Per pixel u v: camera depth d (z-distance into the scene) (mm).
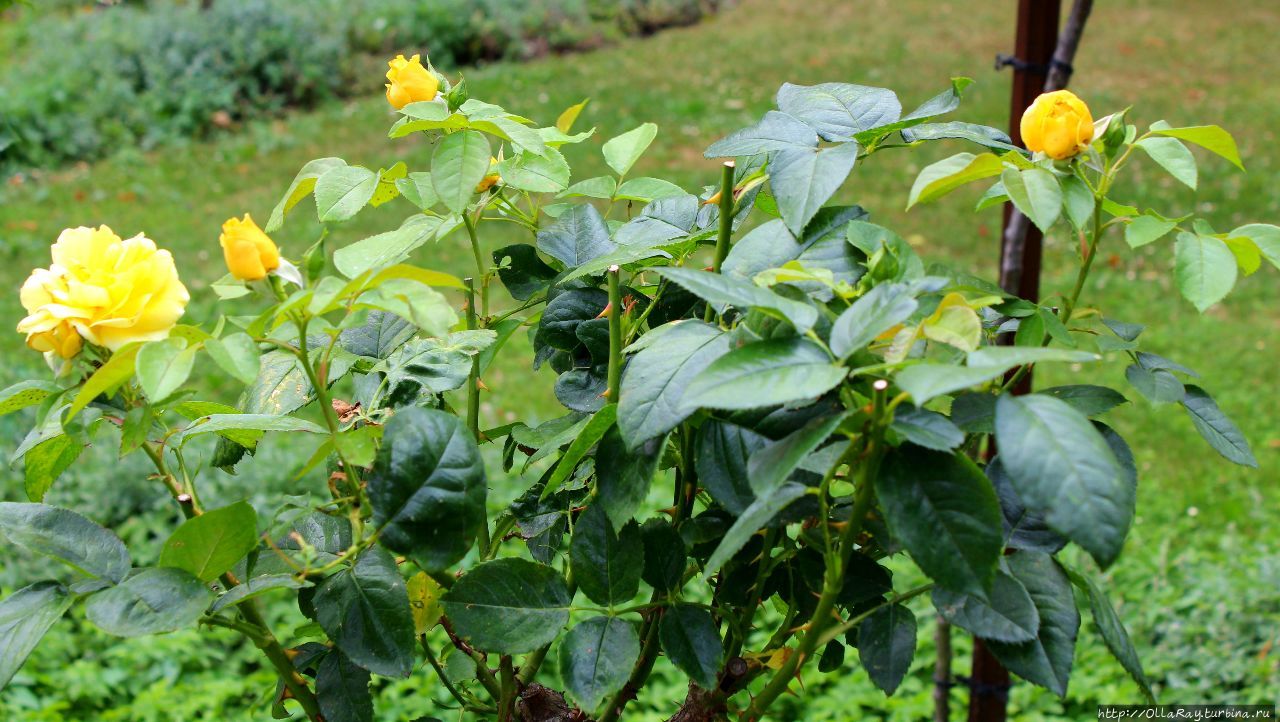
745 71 8461
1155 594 2801
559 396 1049
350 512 966
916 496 846
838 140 1025
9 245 5684
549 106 7730
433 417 932
